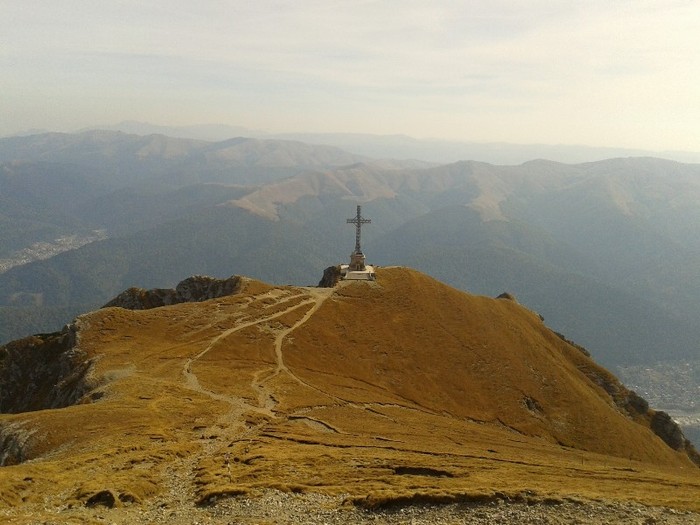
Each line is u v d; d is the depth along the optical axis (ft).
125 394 273.75
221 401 280.31
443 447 229.86
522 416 398.42
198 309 449.06
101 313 417.90
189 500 133.80
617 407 518.78
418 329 467.11
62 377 364.17
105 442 198.70
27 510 121.29
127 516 119.65
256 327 415.44
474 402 396.78
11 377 424.87
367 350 418.51
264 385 320.70
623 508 114.42
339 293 505.66
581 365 568.41
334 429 253.85
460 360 440.86
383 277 548.72
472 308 531.09
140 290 581.53
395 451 207.51
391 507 120.16
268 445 203.62
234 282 538.47
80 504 126.62
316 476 152.46
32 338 454.40
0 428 238.48
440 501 120.88
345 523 112.06
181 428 229.86
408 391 382.63
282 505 124.16
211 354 364.79
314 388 332.39
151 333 402.11
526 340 516.32
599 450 386.52
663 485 157.89
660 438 496.64
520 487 131.64
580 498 120.78
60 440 211.61
